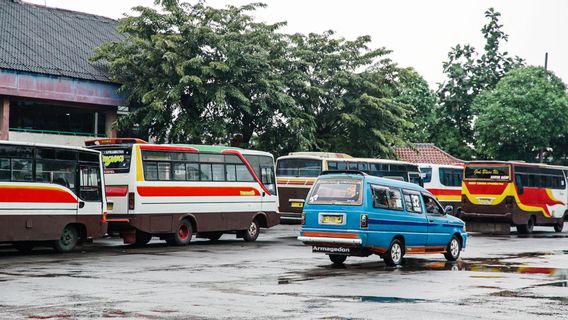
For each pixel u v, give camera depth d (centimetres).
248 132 3719
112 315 1034
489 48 6825
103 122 3684
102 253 2095
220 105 3294
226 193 2555
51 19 4069
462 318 1040
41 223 2017
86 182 2164
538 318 1046
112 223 2288
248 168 2655
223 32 3603
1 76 3222
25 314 1037
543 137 5906
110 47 3494
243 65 3575
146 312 1062
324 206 1750
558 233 3484
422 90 6838
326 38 4156
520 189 3316
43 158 2033
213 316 1032
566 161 6712
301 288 1345
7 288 1306
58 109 3531
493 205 3306
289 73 3903
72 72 3456
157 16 3459
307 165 3098
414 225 1850
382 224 1755
